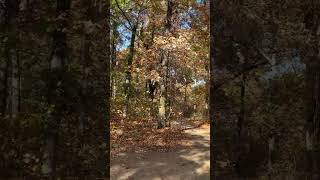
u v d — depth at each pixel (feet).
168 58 56.95
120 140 44.70
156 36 58.34
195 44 55.01
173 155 39.45
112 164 35.73
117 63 58.54
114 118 52.90
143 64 57.26
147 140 46.34
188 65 55.31
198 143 46.32
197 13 54.85
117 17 57.26
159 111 57.82
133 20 59.26
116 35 57.41
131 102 59.16
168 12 57.00
